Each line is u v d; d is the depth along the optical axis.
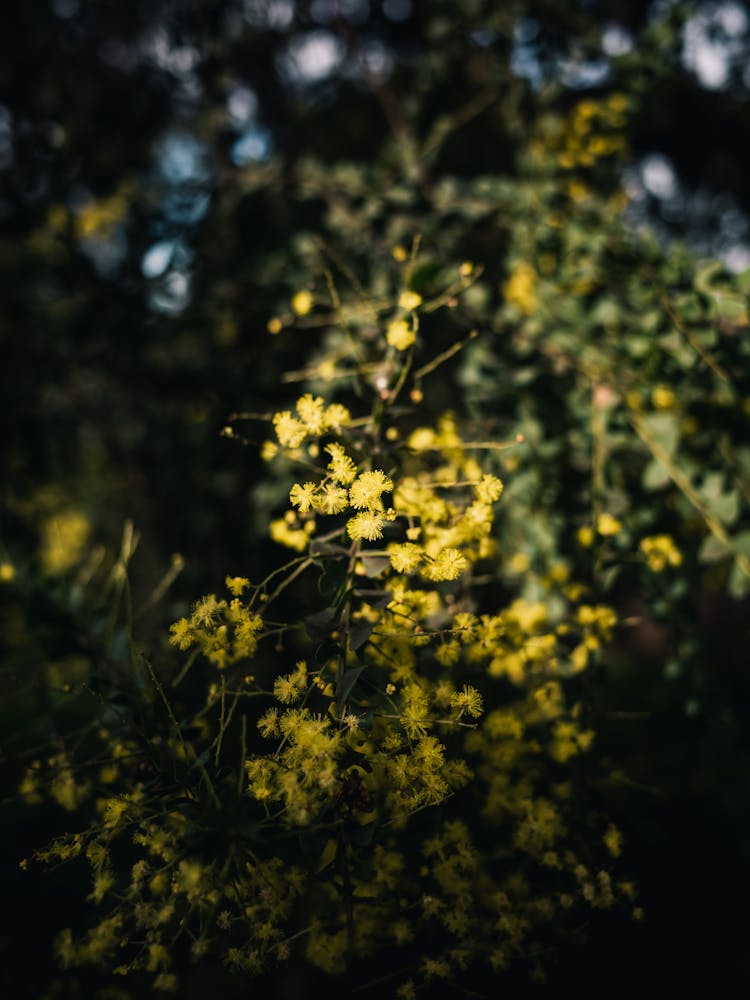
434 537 0.25
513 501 0.33
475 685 0.27
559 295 0.35
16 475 0.48
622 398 0.34
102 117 0.51
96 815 0.30
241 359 0.43
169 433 0.46
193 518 0.43
